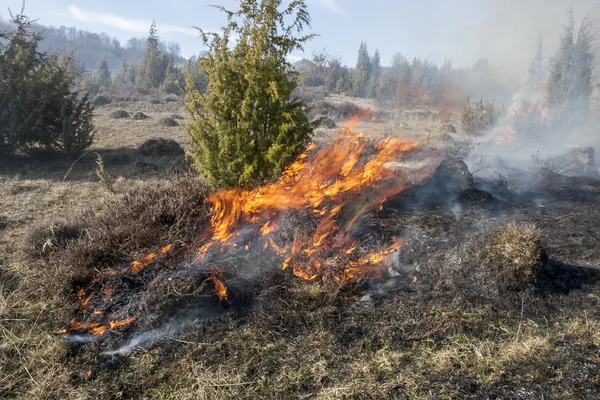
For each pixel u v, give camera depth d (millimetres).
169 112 22875
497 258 4641
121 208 5789
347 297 4441
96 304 4164
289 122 5898
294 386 3234
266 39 5754
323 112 21859
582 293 4609
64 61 11273
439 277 4762
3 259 5203
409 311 4199
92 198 7617
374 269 4871
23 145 10422
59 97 10727
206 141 5898
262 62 5715
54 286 4320
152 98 28219
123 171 9727
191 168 8141
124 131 15375
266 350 3648
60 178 8992
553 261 5188
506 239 4676
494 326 3992
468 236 5871
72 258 4570
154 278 4367
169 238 4977
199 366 3438
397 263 5078
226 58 5781
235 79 5785
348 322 4039
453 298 4410
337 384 3232
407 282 4762
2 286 4441
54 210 6938
